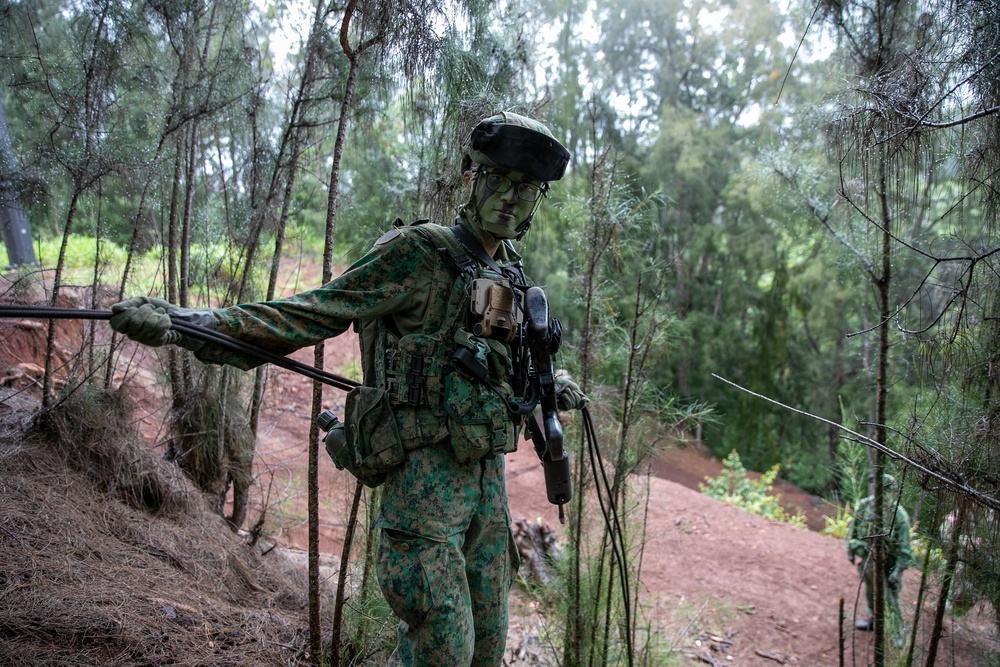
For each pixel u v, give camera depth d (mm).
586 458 3865
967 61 2717
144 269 5344
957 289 2771
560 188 4914
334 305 1958
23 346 4844
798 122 4570
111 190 4043
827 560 7113
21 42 4008
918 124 2660
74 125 3750
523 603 4938
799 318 14500
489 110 3271
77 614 2654
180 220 4883
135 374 4457
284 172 4180
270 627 3195
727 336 13852
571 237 4023
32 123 4113
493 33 3758
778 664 5301
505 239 2271
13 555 2857
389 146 4750
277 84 4801
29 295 3947
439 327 2088
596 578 3793
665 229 12109
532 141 2068
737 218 14523
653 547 6910
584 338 3793
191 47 4129
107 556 3197
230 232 4621
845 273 4391
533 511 6926
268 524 4898
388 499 2080
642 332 3896
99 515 3459
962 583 3012
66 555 3031
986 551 2885
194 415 4410
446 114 3373
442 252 2100
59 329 5305
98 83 3799
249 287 4621
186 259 4156
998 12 2613
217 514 4270
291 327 1885
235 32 4828
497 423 2041
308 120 4051
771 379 13828
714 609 5938
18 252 4422
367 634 3293
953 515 2936
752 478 12805
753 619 5898
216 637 2973
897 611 4836
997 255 2877
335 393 9062
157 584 3172
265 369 4836
